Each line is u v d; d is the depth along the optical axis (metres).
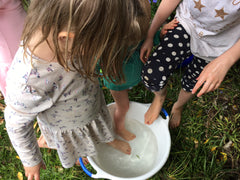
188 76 1.37
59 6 0.59
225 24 1.06
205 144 1.62
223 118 1.72
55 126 1.05
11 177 1.55
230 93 1.79
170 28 1.26
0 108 1.79
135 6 0.74
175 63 1.18
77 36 0.63
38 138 1.67
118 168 1.61
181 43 1.20
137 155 1.66
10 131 0.85
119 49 0.75
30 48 0.68
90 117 1.09
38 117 1.05
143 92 1.81
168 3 1.15
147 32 1.18
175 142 1.65
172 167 1.56
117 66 0.89
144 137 1.73
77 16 0.60
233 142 1.63
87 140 1.22
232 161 1.57
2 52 1.28
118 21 0.65
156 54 1.18
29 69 0.71
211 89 0.97
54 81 0.78
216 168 1.51
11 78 0.74
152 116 1.54
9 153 1.64
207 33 1.13
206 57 1.18
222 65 0.96
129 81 1.29
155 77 1.14
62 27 0.62
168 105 1.78
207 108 1.76
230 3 0.98
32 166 1.01
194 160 1.54
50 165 1.58
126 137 1.72
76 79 0.84
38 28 0.65
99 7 0.60
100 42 0.67
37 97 0.77
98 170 1.26
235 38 1.11
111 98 1.82
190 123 1.70
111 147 1.68
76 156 1.32
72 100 0.92
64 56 0.71
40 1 0.61
